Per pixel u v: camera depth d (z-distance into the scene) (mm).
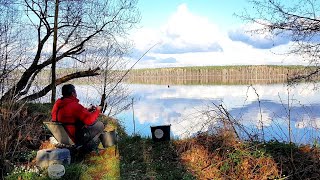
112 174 3312
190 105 17594
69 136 3771
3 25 4938
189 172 3354
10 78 4867
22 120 4176
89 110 4121
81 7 7023
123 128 6285
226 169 3330
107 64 8297
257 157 3359
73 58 7566
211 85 46781
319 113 10336
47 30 6703
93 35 7449
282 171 3207
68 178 3135
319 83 4809
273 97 21781
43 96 7246
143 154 3834
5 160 3340
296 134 3939
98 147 4191
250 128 4492
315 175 3076
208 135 3998
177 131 5715
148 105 18375
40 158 3381
